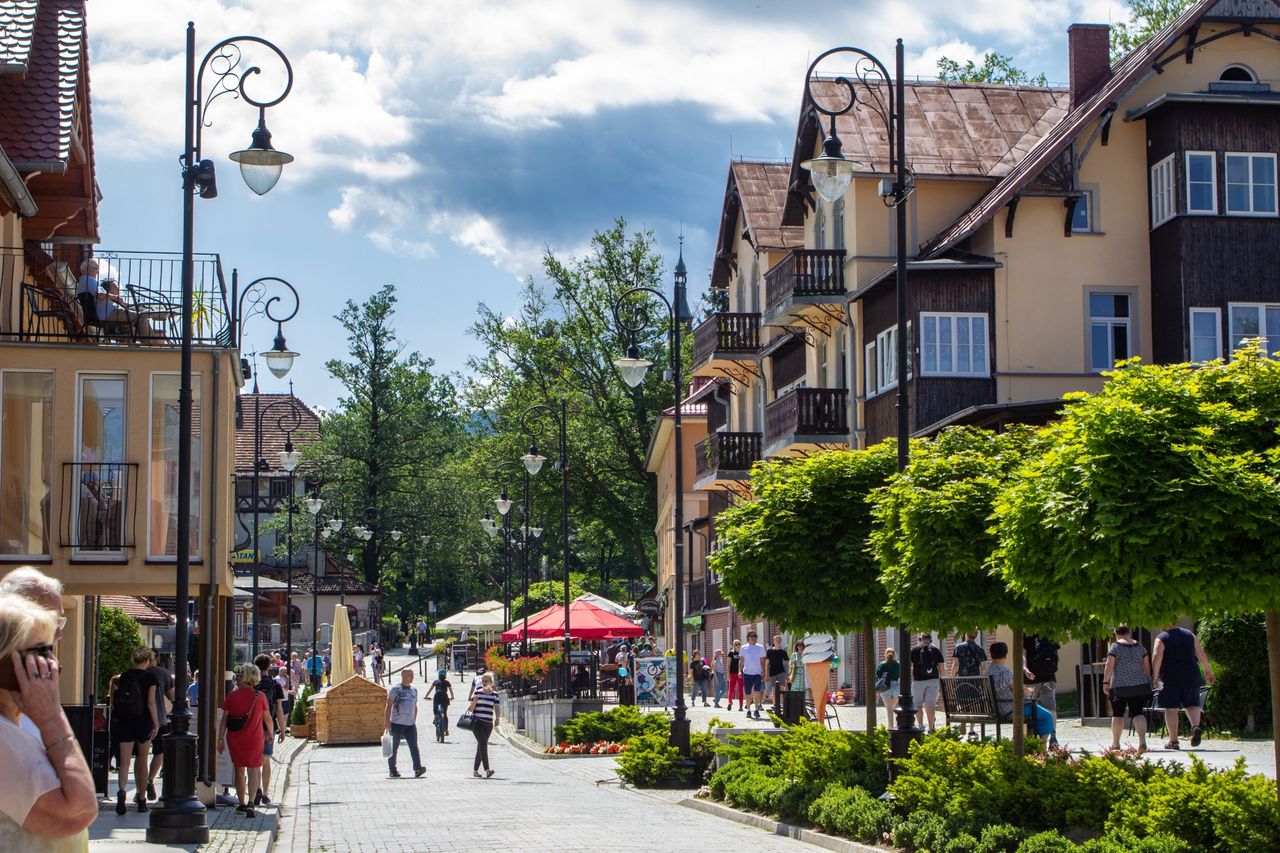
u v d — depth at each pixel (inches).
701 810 829.2
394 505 3860.7
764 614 837.8
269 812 810.8
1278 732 466.0
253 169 706.2
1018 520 492.1
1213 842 473.7
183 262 685.3
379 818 805.2
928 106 1702.8
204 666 880.3
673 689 1947.6
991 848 531.2
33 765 206.7
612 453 3006.9
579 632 1903.3
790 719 980.6
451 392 4247.0
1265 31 1437.0
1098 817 536.7
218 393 905.5
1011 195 1439.5
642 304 3016.7
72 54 964.0
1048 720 839.7
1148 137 1461.6
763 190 2071.9
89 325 948.0
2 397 888.3
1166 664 874.1
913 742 660.7
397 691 1166.3
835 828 645.9
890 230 1628.9
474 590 4753.9
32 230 1048.2
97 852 400.8
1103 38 1674.5
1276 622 466.3
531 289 3088.1
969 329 1465.3
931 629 656.4
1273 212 1402.6
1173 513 442.0
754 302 2082.9
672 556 2728.8
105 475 889.5
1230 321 1387.8
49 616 216.1
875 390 1579.7
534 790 998.4
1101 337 1473.9
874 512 700.7
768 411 1796.3
